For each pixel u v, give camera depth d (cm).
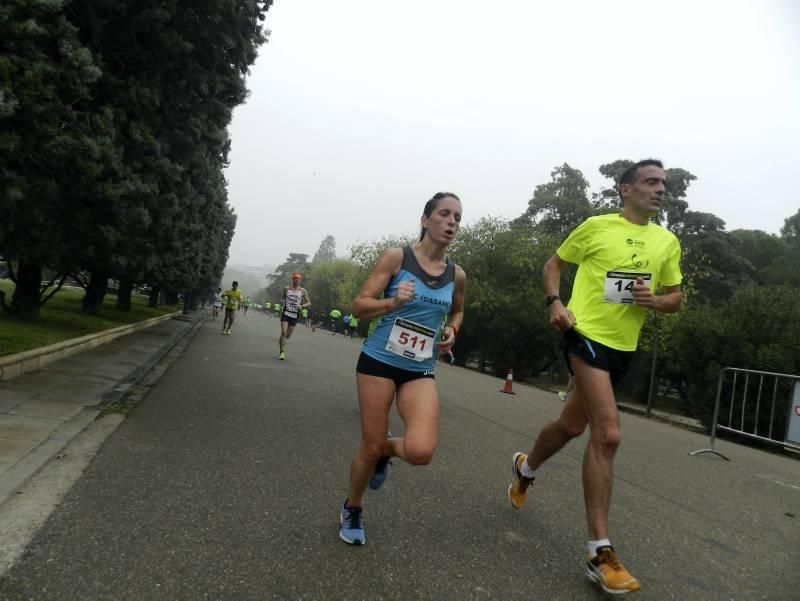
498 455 570
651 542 372
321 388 898
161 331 1831
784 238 4156
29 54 589
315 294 8025
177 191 1126
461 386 1269
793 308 1259
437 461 518
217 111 1002
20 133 627
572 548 343
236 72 980
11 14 554
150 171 882
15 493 338
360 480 309
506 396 1188
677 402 2928
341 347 2098
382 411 304
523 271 2544
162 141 931
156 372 907
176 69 867
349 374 1143
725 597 301
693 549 368
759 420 1135
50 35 599
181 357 1164
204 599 243
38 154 661
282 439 537
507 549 331
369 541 321
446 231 307
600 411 312
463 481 461
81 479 374
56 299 2122
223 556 284
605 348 326
